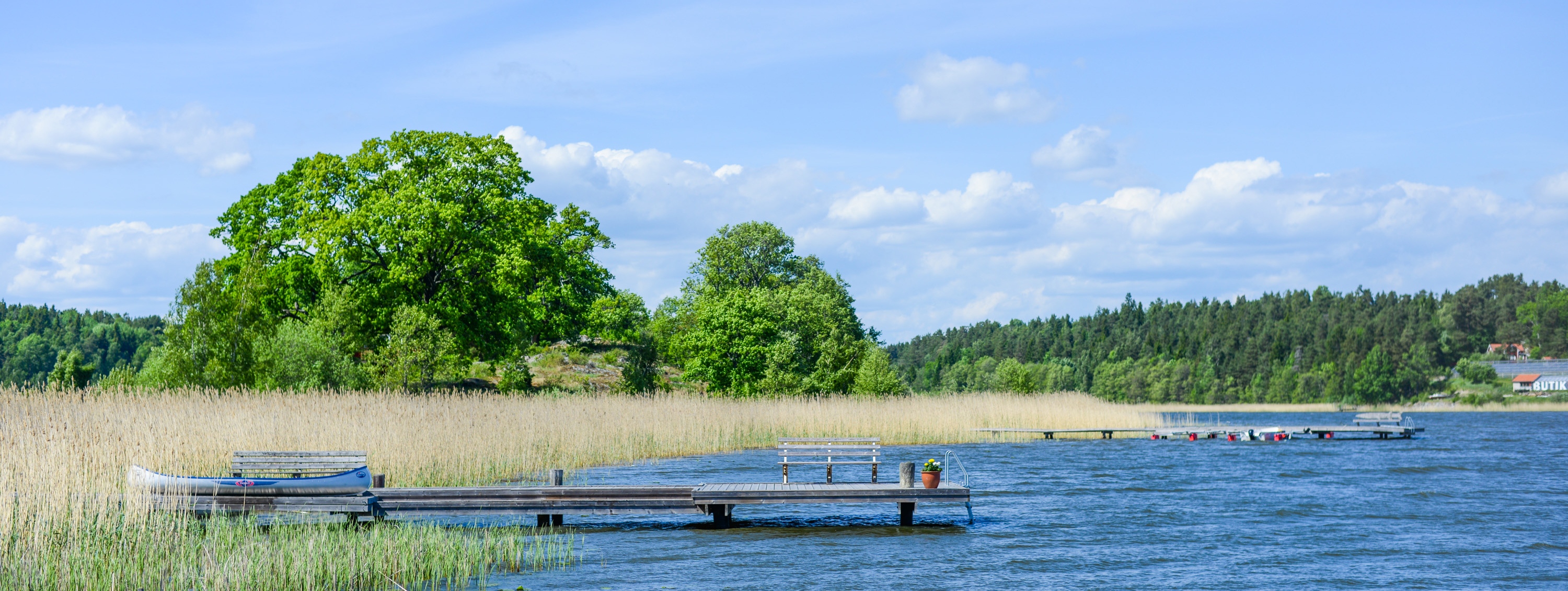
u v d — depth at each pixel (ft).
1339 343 480.64
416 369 123.85
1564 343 501.15
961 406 141.08
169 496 46.93
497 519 55.88
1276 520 55.77
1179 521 55.36
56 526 38.11
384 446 64.59
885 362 164.14
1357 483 75.36
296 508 49.80
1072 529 52.49
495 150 152.87
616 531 51.65
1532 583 39.81
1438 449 113.80
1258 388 465.47
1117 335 607.78
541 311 182.09
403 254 142.10
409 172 147.95
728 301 166.50
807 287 212.43
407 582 38.37
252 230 146.41
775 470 83.71
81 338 533.55
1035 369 475.31
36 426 49.55
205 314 99.50
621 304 198.90
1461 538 50.03
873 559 44.04
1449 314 539.29
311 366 107.76
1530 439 133.59
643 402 116.57
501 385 143.23
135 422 57.67
